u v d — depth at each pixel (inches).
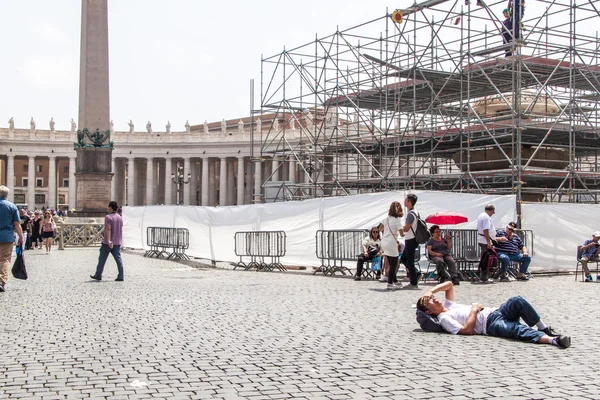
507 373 298.7
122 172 3754.9
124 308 512.1
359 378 290.0
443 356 335.0
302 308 510.3
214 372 302.5
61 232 1393.9
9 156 3585.1
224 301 554.3
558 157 1144.8
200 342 373.4
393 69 1213.1
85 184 1470.2
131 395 265.1
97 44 1439.5
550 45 971.9
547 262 832.9
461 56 1002.7
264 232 920.3
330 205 847.7
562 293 619.5
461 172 1021.2
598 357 333.1
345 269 857.5
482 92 1220.5
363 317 462.9
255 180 3221.0
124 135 3513.8
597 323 438.3
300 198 1507.1
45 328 420.8
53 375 298.2
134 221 1381.6
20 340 380.5
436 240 702.5
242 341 375.6
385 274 722.2
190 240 1091.3
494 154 1122.0
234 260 986.7
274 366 313.9
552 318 460.1
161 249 1245.1
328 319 454.3
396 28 1117.7
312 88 1300.4
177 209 1153.4
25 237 1434.5
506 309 387.2
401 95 1207.6
